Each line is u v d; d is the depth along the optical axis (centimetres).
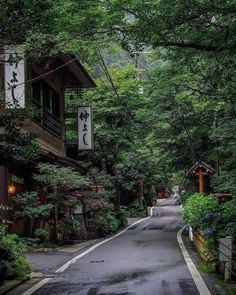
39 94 2189
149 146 3038
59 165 2089
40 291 1026
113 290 1008
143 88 3097
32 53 1066
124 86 3089
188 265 1362
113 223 2823
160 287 1027
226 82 1182
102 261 1513
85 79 2594
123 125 3228
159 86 2170
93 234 2447
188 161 2836
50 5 842
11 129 936
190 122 2461
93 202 2306
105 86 3142
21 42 954
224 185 1942
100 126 3241
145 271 1274
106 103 3123
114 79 3150
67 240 2111
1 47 965
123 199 4897
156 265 1387
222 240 1104
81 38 1034
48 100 2375
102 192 2573
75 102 3158
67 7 941
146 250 1809
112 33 1001
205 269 1263
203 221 1413
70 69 2370
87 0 959
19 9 796
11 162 1118
